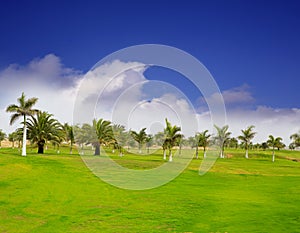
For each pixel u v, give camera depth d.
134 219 10.80
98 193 15.54
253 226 9.77
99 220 10.62
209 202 14.07
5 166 21.94
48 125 44.09
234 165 37.12
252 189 18.88
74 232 9.23
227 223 10.21
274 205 13.53
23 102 33.31
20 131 43.75
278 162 52.66
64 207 12.54
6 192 14.94
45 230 9.41
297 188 19.50
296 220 10.61
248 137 63.66
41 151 44.28
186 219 10.80
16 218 10.75
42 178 18.91
